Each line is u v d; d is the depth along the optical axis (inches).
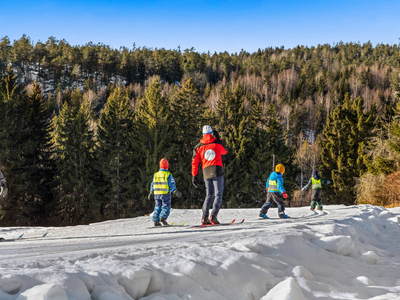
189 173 1373.0
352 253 134.3
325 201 1646.2
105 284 60.8
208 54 6466.5
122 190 1301.7
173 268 74.3
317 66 5733.3
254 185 1443.2
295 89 4256.9
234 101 1749.5
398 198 893.2
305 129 3449.8
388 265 130.4
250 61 6471.5
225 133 1587.1
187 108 1512.1
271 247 107.2
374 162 1063.6
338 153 1624.0
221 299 68.8
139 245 127.0
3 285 53.6
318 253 118.3
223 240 120.3
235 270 81.3
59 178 1283.2
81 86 4936.0
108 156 1278.3
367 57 6781.5
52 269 67.4
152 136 1295.5
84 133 1346.0
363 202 1014.4
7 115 1194.0
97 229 255.4
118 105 1371.8
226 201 1403.8
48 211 1272.1
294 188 1567.4
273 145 1574.8
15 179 1147.3
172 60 5718.5
